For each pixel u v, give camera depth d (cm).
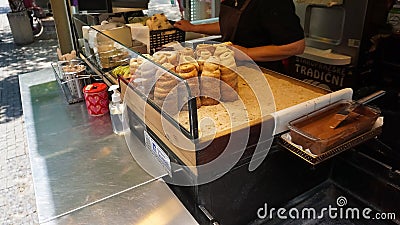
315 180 139
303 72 227
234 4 185
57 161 125
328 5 200
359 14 187
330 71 210
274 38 167
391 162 154
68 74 173
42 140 141
